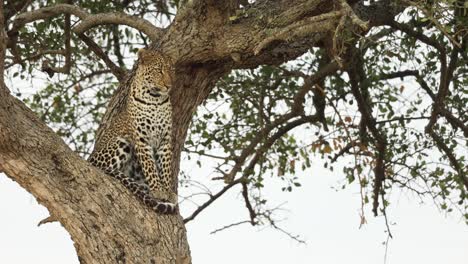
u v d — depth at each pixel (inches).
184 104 663.8
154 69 642.8
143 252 563.8
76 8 707.4
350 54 774.5
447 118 874.1
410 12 750.5
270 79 898.1
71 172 556.4
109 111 679.7
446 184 882.8
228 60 660.1
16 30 710.5
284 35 574.6
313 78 804.0
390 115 896.9
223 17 627.8
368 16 749.9
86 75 922.1
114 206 564.7
